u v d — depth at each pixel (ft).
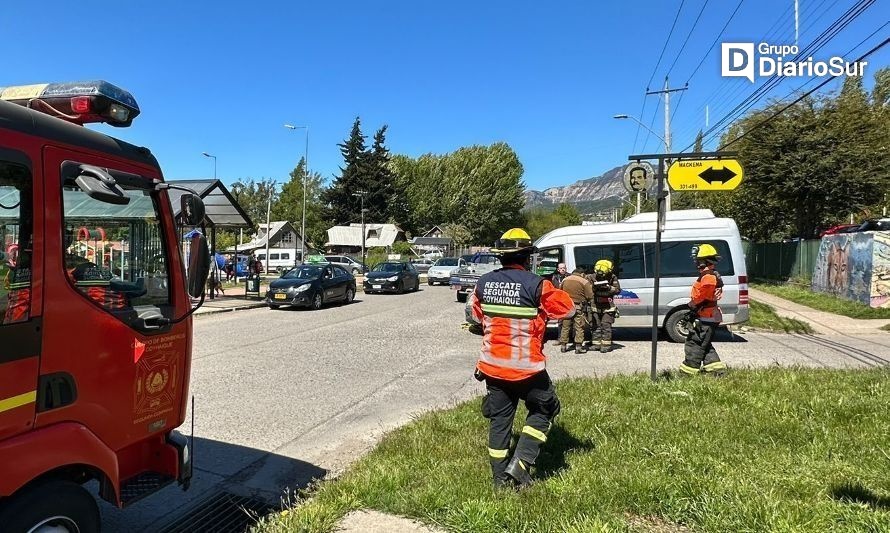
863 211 83.71
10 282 8.18
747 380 22.02
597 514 11.56
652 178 31.04
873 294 50.01
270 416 21.45
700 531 11.37
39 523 8.46
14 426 8.14
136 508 13.88
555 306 12.72
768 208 90.68
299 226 293.64
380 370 29.63
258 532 11.89
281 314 57.47
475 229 274.98
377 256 182.70
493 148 282.36
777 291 71.15
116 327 9.86
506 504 12.02
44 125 8.91
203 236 11.12
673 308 37.93
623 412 18.40
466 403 20.92
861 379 21.89
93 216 9.71
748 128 76.23
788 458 14.40
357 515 12.29
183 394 11.61
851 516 11.20
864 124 72.90
